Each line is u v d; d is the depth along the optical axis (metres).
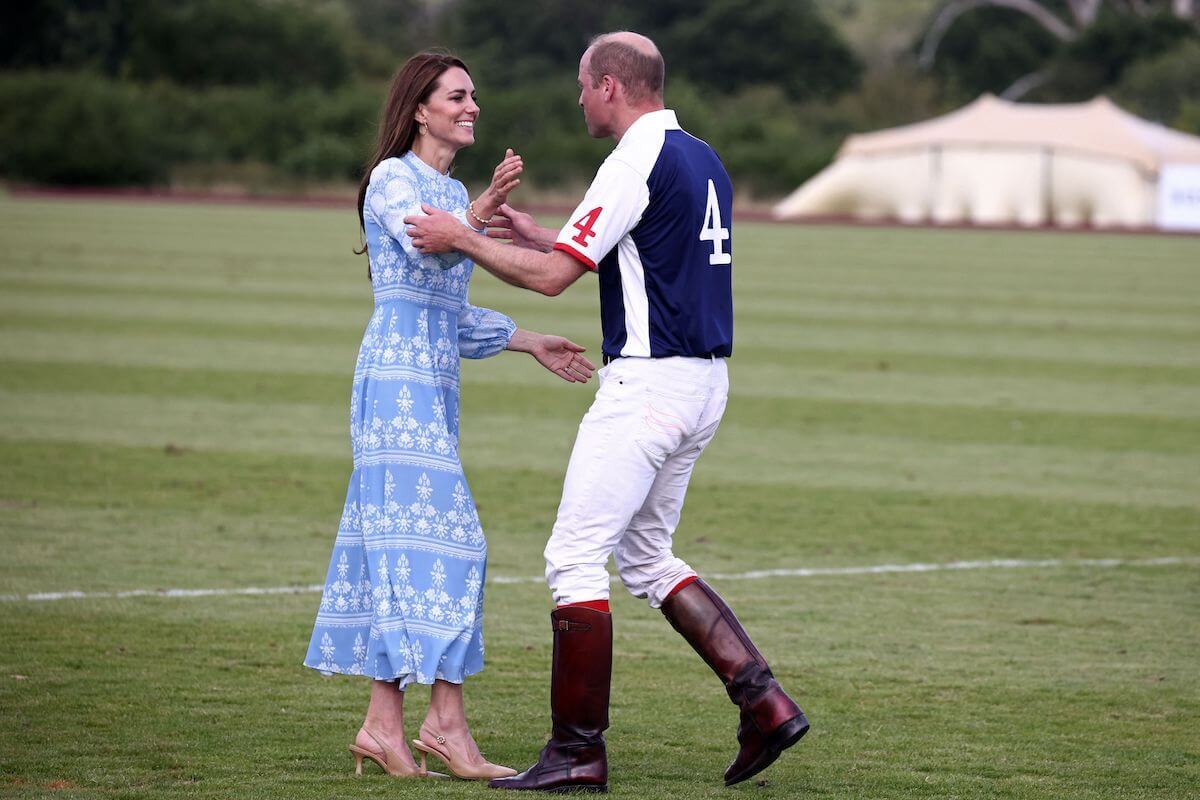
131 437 35.03
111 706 17.14
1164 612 22.59
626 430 14.91
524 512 28.69
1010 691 18.55
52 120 163.75
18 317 56.34
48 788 14.40
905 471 33.72
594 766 14.89
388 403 15.41
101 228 106.19
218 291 67.50
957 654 20.20
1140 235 135.75
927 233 133.38
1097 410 42.69
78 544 25.17
